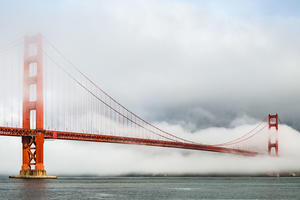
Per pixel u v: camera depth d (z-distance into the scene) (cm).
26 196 7588
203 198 7619
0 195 7731
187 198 7575
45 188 9612
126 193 8444
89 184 12075
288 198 7775
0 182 11825
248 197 7894
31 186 10188
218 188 10425
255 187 11038
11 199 7119
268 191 9400
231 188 10462
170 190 9494
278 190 9750
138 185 11825
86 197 7506
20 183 11300
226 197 7850
